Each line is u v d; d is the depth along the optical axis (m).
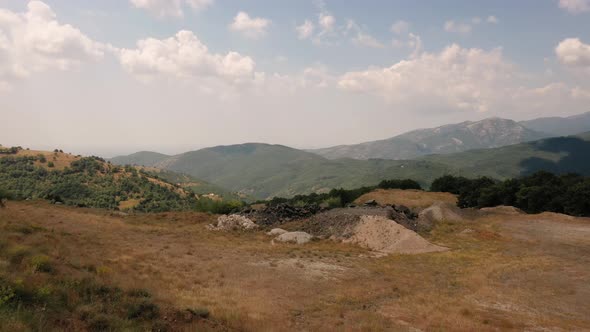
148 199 153.25
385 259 30.55
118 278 15.94
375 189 88.62
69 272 14.29
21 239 19.00
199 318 12.74
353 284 22.03
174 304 13.77
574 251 34.00
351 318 15.74
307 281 22.09
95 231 35.56
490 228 46.66
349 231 40.03
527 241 39.38
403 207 55.69
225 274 22.36
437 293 20.56
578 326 15.73
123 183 164.25
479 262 29.44
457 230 46.06
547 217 52.19
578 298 20.17
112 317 10.62
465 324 15.21
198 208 67.75
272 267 25.39
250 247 33.38
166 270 21.50
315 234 41.94
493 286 22.30
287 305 17.05
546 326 15.54
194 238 37.69
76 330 9.28
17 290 10.09
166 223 51.09
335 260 29.08
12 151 173.62
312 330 13.81
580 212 55.12
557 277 24.64
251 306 15.80
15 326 8.06
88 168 171.75
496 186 72.38
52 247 18.92
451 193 87.94
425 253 33.41
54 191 138.50
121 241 30.98
